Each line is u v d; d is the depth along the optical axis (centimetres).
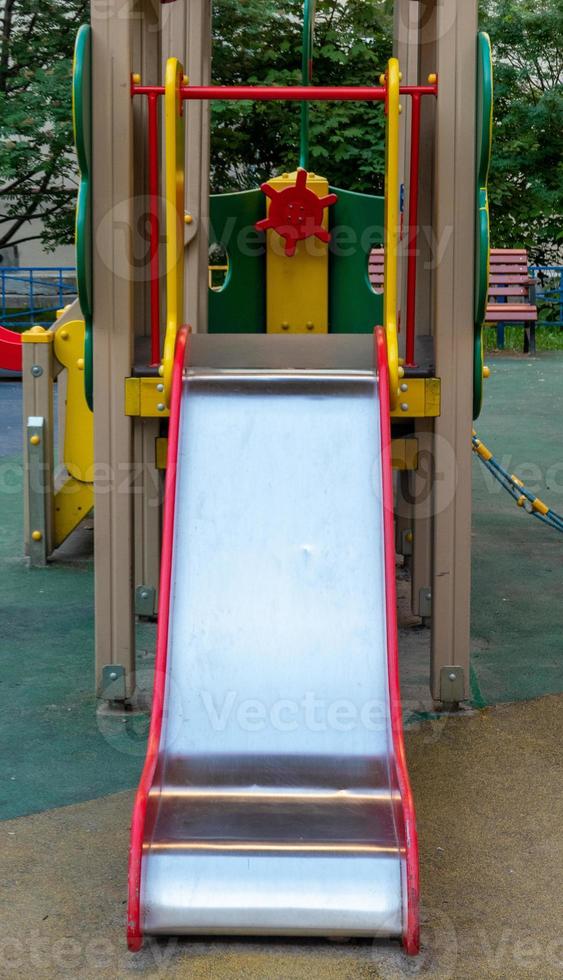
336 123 1628
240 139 1658
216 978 224
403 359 403
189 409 309
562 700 375
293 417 307
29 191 1680
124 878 261
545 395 1132
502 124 1806
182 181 346
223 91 327
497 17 1812
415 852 233
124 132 333
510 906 249
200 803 254
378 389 312
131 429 348
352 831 247
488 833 282
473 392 346
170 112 316
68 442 555
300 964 229
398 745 257
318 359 348
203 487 292
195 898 235
